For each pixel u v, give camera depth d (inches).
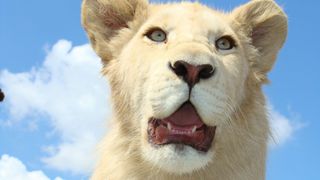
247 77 68.2
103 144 68.7
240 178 66.0
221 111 62.6
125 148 66.2
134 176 65.8
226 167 65.7
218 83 62.2
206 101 61.6
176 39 64.6
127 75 66.4
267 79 71.0
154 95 62.4
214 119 62.3
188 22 65.7
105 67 69.7
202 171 65.2
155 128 63.4
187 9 67.3
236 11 71.1
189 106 61.9
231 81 64.7
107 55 70.0
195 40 64.6
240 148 65.9
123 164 66.1
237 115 65.8
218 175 65.7
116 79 68.0
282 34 72.4
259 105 68.2
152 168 64.7
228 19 70.4
